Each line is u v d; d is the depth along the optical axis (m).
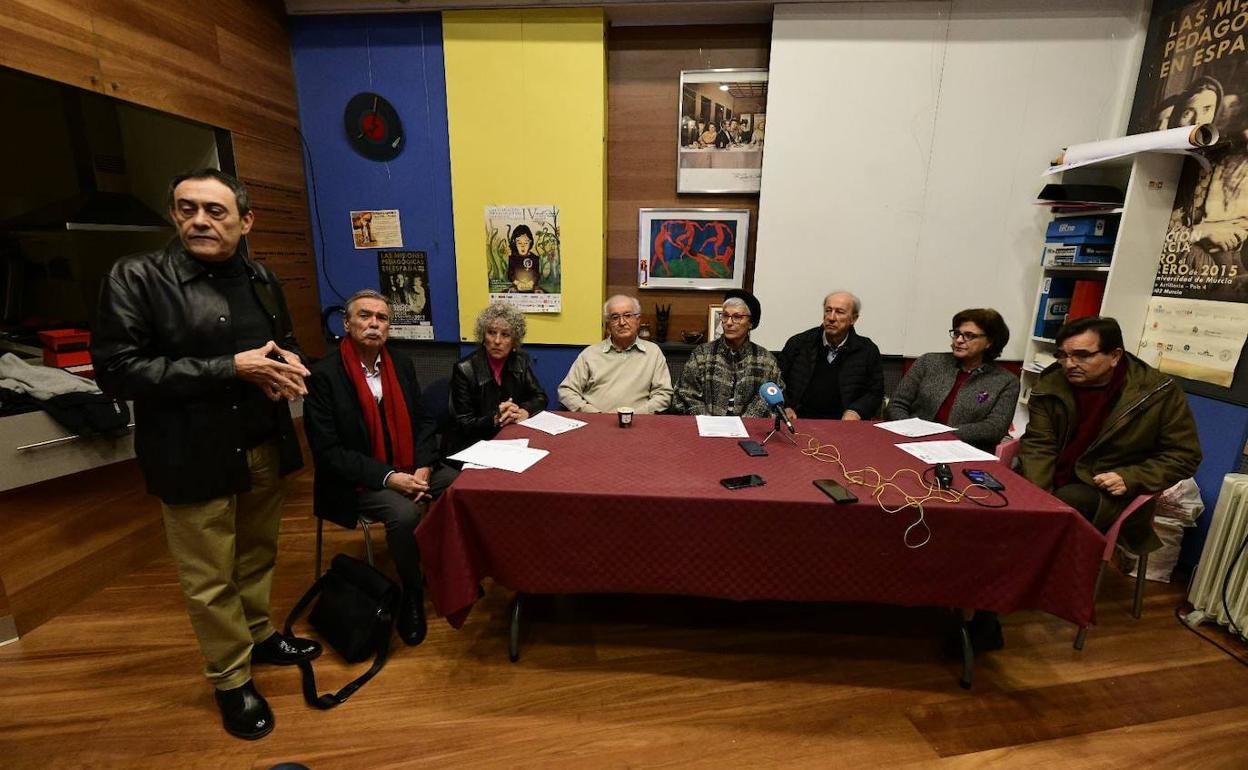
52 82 2.03
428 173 3.33
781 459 1.75
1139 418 1.87
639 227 3.42
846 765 1.42
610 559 1.55
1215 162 2.21
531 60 3.10
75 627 1.92
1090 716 1.58
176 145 2.79
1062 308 2.85
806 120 3.03
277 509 1.68
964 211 3.04
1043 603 1.47
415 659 1.79
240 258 1.47
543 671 1.74
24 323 2.37
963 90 2.91
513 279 3.42
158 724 1.52
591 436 1.96
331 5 3.10
